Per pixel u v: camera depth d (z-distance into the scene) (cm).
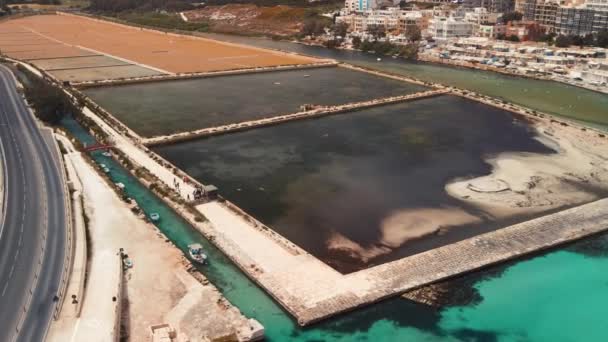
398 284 7838
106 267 7944
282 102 17462
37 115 15125
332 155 12875
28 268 7806
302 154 12925
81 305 7025
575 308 7656
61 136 13850
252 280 7931
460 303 7650
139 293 7444
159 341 6475
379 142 13838
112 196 10375
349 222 9650
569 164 12538
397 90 19400
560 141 14138
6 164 11694
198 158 12631
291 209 10119
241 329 6850
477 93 19012
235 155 12825
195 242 8944
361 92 19012
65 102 15088
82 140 13725
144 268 8006
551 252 8962
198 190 10350
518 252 8731
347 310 7319
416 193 10831
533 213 10100
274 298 7531
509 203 10469
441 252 8644
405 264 8312
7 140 13262
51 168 11544
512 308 7606
